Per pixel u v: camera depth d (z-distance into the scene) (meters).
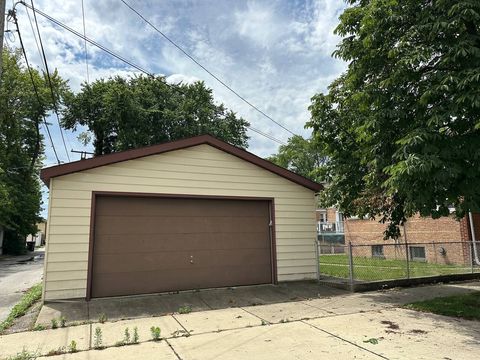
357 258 15.30
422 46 6.34
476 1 5.93
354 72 7.85
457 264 14.49
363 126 7.02
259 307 7.54
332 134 9.76
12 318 6.84
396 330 5.87
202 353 4.87
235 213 9.82
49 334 5.75
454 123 6.35
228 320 6.54
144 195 8.75
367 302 8.02
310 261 10.48
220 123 29.67
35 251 41.38
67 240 7.89
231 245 9.62
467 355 4.70
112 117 26.72
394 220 9.13
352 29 7.79
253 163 10.11
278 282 9.96
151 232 8.77
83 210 8.12
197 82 29.44
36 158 32.53
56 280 7.71
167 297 8.29
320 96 9.94
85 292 7.88
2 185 25.97
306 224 10.62
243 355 4.78
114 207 8.51
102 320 6.46
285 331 5.85
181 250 9.02
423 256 16.67
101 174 8.39
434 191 6.23
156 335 5.56
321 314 6.96
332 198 10.05
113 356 4.79
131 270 8.43
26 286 11.99
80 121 28.59
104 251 8.26
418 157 5.64
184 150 9.35
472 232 14.47
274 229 10.14
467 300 7.89
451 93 6.14
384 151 7.28
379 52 7.30
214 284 9.25
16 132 29.70
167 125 28.02
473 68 5.88
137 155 8.67
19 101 28.98
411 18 6.96
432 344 5.15
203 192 9.41
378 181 8.05
